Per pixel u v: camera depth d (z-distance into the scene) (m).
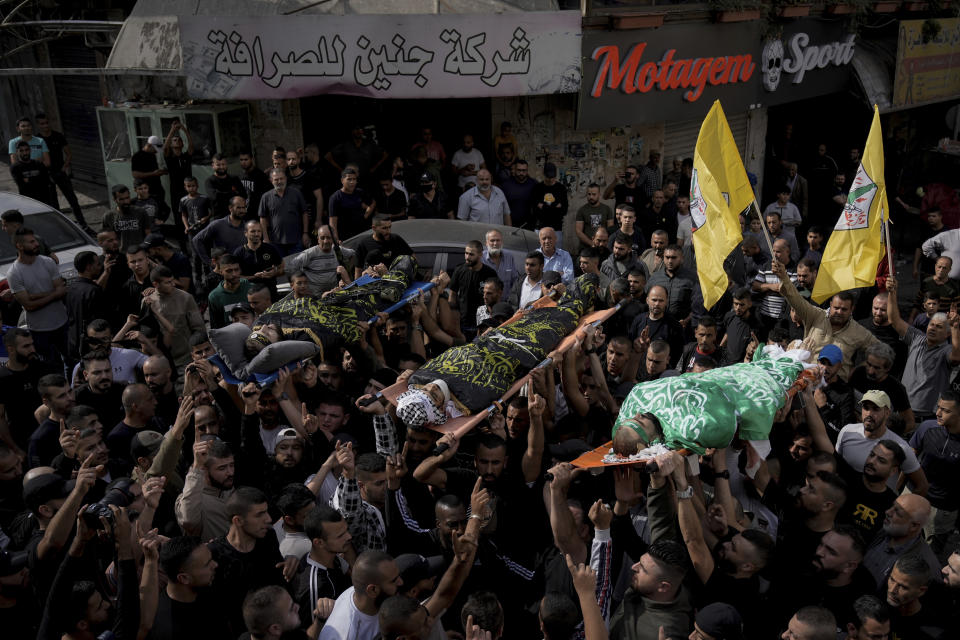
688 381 5.27
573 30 10.68
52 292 8.60
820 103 15.96
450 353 6.00
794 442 5.65
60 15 16.00
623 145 12.94
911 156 16.69
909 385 7.40
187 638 4.21
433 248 9.34
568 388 6.12
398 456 5.06
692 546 4.48
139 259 8.22
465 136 12.34
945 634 4.57
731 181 7.50
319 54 10.85
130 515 4.98
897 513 4.91
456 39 10.65
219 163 11.45
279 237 10.78
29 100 17.55
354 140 12.02
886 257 7.81
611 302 8.46
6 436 6.70
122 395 6.39
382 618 3.86
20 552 4.75
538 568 4.91
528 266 8.47
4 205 10.46
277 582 4.61
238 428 6.04
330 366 6.45
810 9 13.36
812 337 7.45
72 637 4.22
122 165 13.45
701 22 12.03
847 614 4.61
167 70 11.30
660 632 4.09
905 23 14.48
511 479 5.27
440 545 5.07
